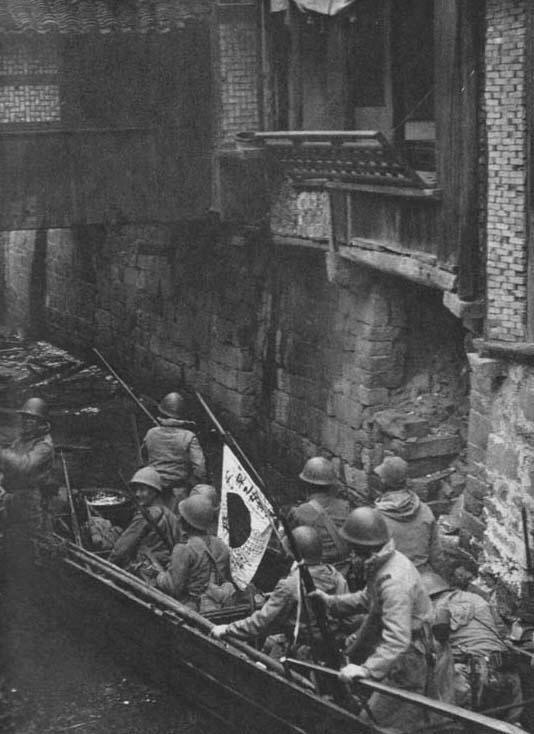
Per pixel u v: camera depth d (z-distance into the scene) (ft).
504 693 20.75
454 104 29.14
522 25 26.99
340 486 36.86
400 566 18.88
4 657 25.86
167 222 40.06
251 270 41.88
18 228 38.83
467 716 17.21
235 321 42.78
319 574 21.68
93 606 27.30
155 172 39.70
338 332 37.09
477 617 22.12
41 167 38.83
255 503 24.32
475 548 29.89
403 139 33.27
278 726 21.79
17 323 56.80
